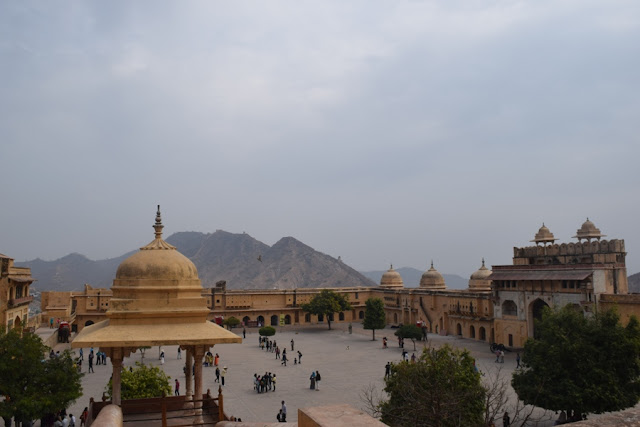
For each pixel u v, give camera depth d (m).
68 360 31.41
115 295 17.70
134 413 17.83
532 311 65.94
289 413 37.81
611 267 58.19
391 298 100.81
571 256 65.12
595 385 30.88
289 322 101.62
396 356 63.78
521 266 67.31
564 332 33.22
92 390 44.50
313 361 60.47
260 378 46.47
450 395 23.95
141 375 28.55
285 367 56.56
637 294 53.12
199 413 16.58
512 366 55.25
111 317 16.83
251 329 94.31
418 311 91.56
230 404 40.41
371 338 81.75
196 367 17.23
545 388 32.03
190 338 16.50
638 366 31.55
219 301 97.38
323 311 93.94
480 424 24.94
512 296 68.31
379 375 51.72
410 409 24.44
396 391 27.14
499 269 70.81
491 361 58.53
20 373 28.69
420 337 69.69
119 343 15.85
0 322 54.06
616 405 30.33
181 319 17.48
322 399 41.88
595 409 30.64
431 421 23.86
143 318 17.08
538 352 33.44
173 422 16.77
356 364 58.28
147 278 17.41
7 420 30.20
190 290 17.86
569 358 31.91
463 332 80.00
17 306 60.22
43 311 84.25
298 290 102.56
